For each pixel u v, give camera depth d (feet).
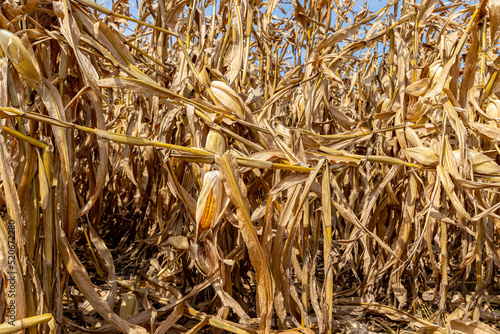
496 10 3.40
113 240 8.03
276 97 4.32
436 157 3.33
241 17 4.42
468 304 4.17
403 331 4.33
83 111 4.33
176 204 4.73
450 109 3.38
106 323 4.02
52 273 3.06
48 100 2.78
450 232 6.03
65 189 3.08
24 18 3.03
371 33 4.49
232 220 3.38
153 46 5.45
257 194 5.08
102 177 3.11
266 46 5.71
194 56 5.03
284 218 3.29
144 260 6.11
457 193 4.27
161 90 3.15
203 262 3.32
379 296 5.49
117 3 6.03
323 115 5.65
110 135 2.54
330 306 3.34
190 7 4.87
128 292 3.92
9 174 2.25
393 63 4.83
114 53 3.28
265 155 3.27
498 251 3.96
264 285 2.81
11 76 2.79
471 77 3.77
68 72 3.86
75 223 3.07
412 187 4.44
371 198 3.90
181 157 2.76
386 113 4.48
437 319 4.11
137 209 6.81
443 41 4.11
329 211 3.27
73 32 2.94
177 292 4.10
